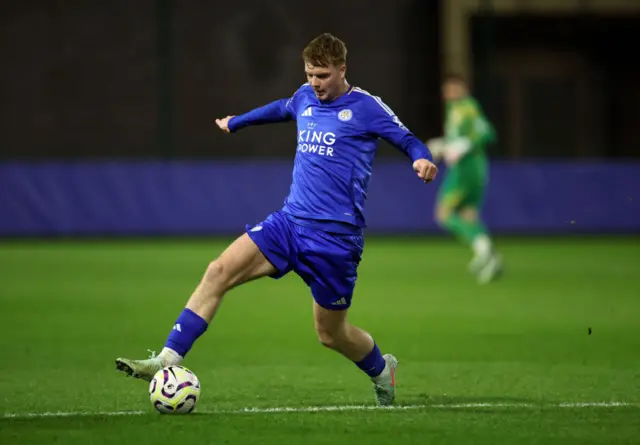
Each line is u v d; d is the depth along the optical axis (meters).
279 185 74.19
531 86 89.69
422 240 74.31
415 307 40.19
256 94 83.44
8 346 30.45
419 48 84.19
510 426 18.84
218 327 34.97
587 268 55.91
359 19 83.88
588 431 18.45
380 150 82.06
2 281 48.75
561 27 89.44
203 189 73.81
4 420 19.23
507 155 89.25
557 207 75.06
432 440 17.66
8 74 81.62
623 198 75.38
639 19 89.75
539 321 36.22
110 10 81.81
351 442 17.48
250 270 20.28
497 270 49.84
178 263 57.34
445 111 83.94
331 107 20.34
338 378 25.11
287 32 83.38
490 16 84.50
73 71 81.94
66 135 82.19
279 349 30.08
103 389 23.25
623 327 34.69
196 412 20.22
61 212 72.94
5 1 81.31
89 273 52.28
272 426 18.73
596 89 90.56
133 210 73.50
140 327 34.56
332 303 20.34
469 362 27.72
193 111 83.00
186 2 82.56
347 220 20.12
